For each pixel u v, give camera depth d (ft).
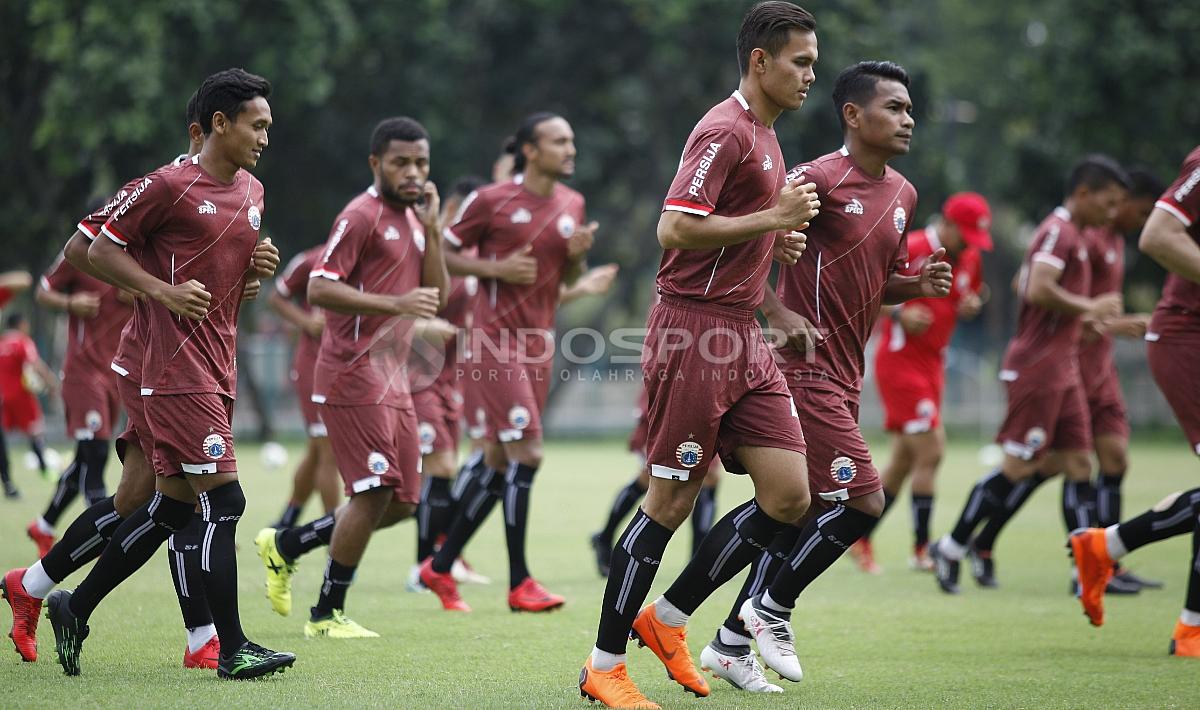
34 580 63.72
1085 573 75.51
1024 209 293.64
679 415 57.31
